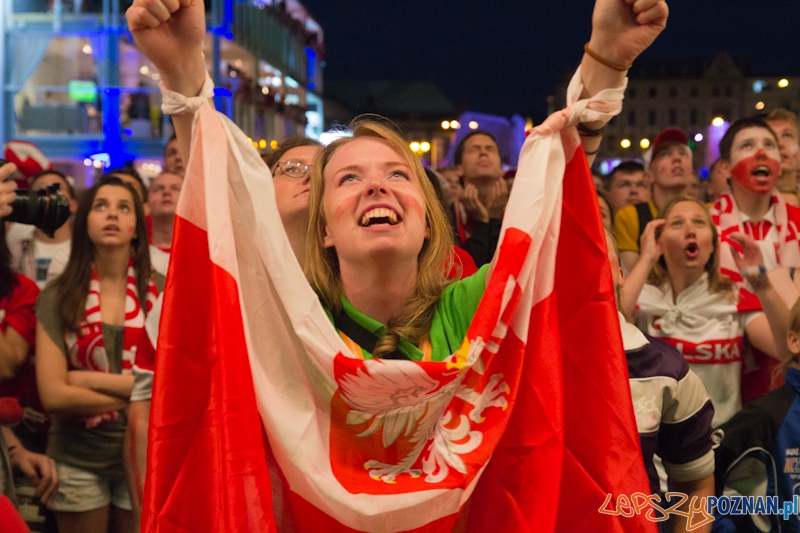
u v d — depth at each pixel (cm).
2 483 222
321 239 173
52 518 293
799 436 237
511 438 158
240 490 142
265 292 158
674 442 220
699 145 830
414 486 147
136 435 271
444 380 147
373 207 159
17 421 273
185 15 158
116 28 1532
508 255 157
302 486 147
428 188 174
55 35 1523
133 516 277
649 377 214
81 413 284
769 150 352
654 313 314
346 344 164
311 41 3062
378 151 167
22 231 387
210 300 158
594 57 163
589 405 161
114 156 1525
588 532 158
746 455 240
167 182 361
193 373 155
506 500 156
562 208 169
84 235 302
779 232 353
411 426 151
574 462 160
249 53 2206
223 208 157
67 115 1520
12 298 301
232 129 163
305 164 229
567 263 168
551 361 159
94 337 294
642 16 157
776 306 293
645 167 536
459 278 187
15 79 1516
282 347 156
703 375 305
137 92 1556
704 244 307
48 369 287
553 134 165
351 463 151
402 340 162
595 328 163
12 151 475
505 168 755
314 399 153
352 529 145
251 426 146
